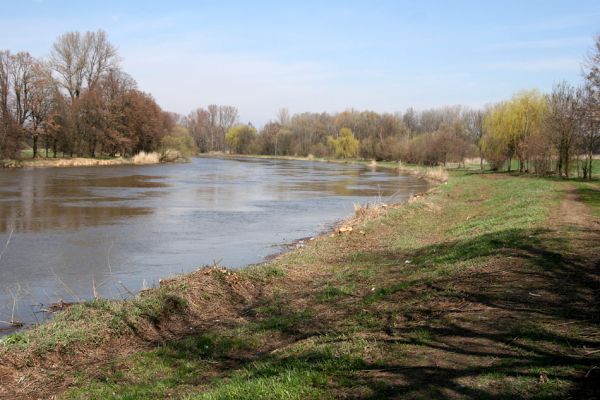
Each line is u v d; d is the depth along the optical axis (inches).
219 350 313.0
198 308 396.5
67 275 533.6
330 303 391.5
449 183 1556.3
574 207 754.2
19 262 585.6
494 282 374.6
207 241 725.9
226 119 6127.0
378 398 206.7
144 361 300.4
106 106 2807.6
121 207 1056.2
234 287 437.4
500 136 1891.0
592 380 205.8
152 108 3142.2
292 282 479.8
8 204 1059.9
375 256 565.3
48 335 322.7
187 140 4192.9
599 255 426.0
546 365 223.9
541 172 1566.2
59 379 281.4
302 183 1777.8
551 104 1604.3
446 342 265.6
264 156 4766.2
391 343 272.7
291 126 4960.6
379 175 2293.3
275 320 358.0
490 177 1690.5
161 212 999.6
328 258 575.2
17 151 2258.9
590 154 1395.2
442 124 3410.4
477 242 524.1
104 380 276.8
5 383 272.8
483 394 201.3
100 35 2827.3
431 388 211.0
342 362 248.8
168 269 564.4
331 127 4867.1
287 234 789.2
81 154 2736.2
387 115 4082.2
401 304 354.9
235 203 1167.0
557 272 384.2
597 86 1238.3
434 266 461.4
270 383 231.0
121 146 2886.3
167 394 252.5
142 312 364.5
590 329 264.5
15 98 2352.4
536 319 287.1
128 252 646.5
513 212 743.1
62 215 932.0
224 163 3467.0
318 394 215.6
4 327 380.5
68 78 2775.6
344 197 1312.7
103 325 341.7
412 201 1001.5
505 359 235.1
